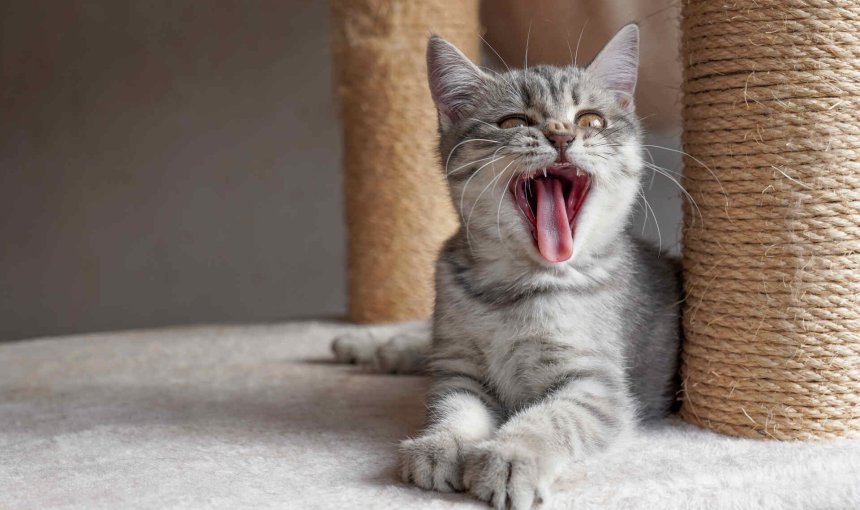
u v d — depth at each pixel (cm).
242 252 106
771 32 53
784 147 53
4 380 68
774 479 50
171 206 106
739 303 55
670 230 76
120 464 53
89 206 106
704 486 49
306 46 103
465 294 56
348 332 72
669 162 76
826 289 53
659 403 58
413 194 80
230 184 105
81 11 104
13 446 55
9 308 106
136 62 104
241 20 103
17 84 105
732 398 55
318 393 63
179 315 106
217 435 56
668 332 58
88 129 105
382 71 79
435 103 59
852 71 53
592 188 55
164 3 103
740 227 55
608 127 56
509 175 55
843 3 53
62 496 49
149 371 69
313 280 106
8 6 104
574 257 56
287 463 52
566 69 58
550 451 49
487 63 81
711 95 55
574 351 54
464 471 49
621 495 48
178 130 105
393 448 54
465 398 55
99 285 106
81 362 72
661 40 72
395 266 81
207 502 48
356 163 81
